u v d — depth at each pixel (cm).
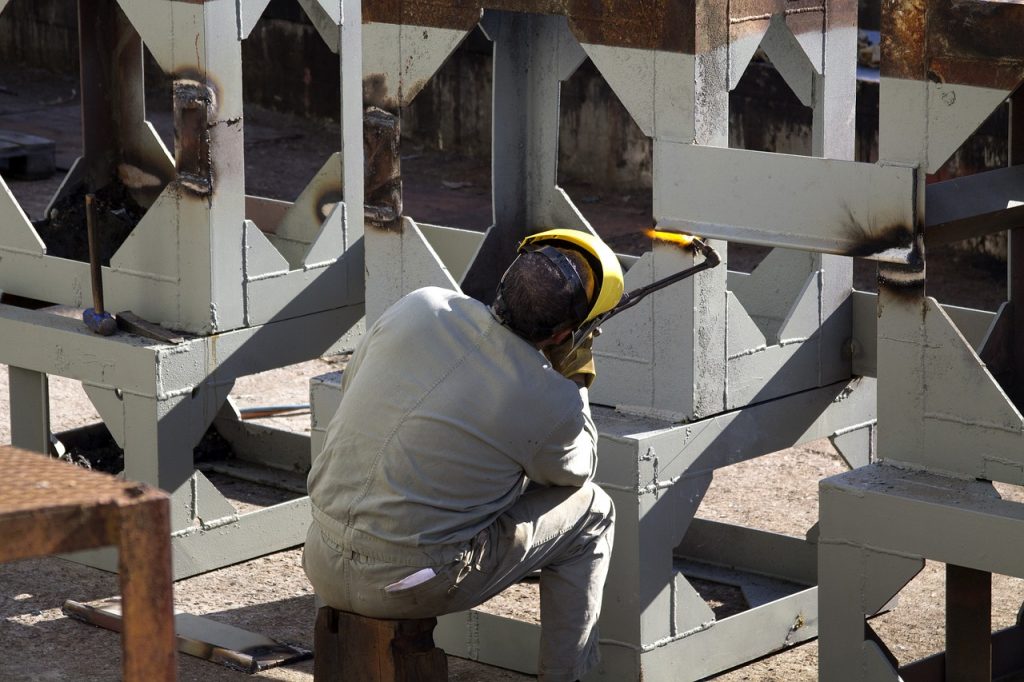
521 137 514
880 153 373
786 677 450
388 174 461
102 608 475
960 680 422
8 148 1161
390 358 363
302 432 680
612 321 432
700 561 543
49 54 1585
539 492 377
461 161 1288
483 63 1267
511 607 501
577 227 511
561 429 357
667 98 400
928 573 530
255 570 533
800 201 383
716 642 446
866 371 476
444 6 434
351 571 359
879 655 388
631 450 410
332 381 478
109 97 601
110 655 452
